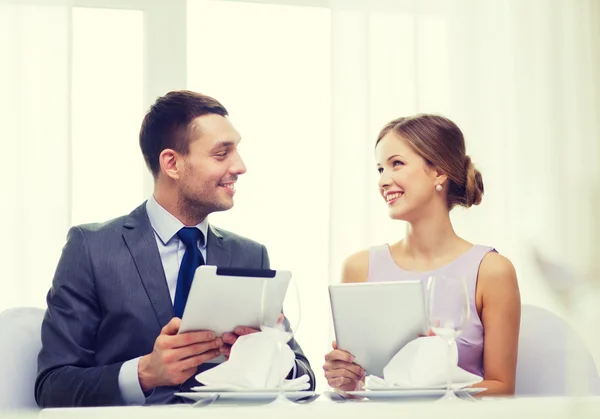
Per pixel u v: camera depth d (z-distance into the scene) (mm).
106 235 2082
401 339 1539
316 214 3127
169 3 2947
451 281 1302
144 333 2000
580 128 3217
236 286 1516
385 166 2365
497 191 3184
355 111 3082
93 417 978
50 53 2834
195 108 2193
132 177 2967
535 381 2049
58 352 1943
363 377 1585
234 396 1311
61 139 2826
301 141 3123
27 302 2766
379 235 3018
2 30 2811
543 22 3248
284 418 903
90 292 2023
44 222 2801
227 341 1581
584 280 824
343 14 3092
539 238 3115
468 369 2100
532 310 2139
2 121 2799
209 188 2154
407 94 3125
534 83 3240
